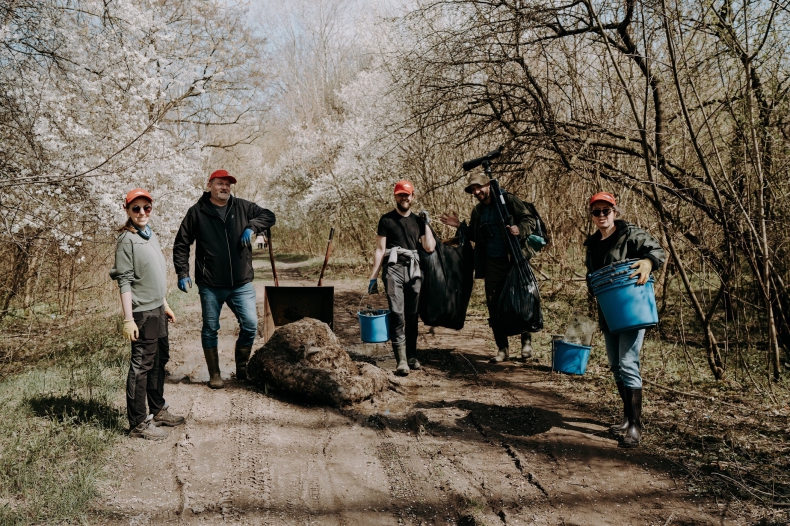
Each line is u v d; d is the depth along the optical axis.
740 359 5.50
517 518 3.16
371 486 3.55
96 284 11.26
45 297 9.66
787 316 5.28
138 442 4.10
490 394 5.21
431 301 6.03
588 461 3.82
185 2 15.60
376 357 6.66
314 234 26.06
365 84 15.73
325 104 30.20
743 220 4.99
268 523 3.11
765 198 5.05
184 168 11.54
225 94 17.33
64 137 7.93
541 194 8.66
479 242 6.16
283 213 28.09
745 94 4.70
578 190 7.80
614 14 5.77
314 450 4.05
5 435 4.00
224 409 4.80
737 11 4.61
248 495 3.40
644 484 3.50
